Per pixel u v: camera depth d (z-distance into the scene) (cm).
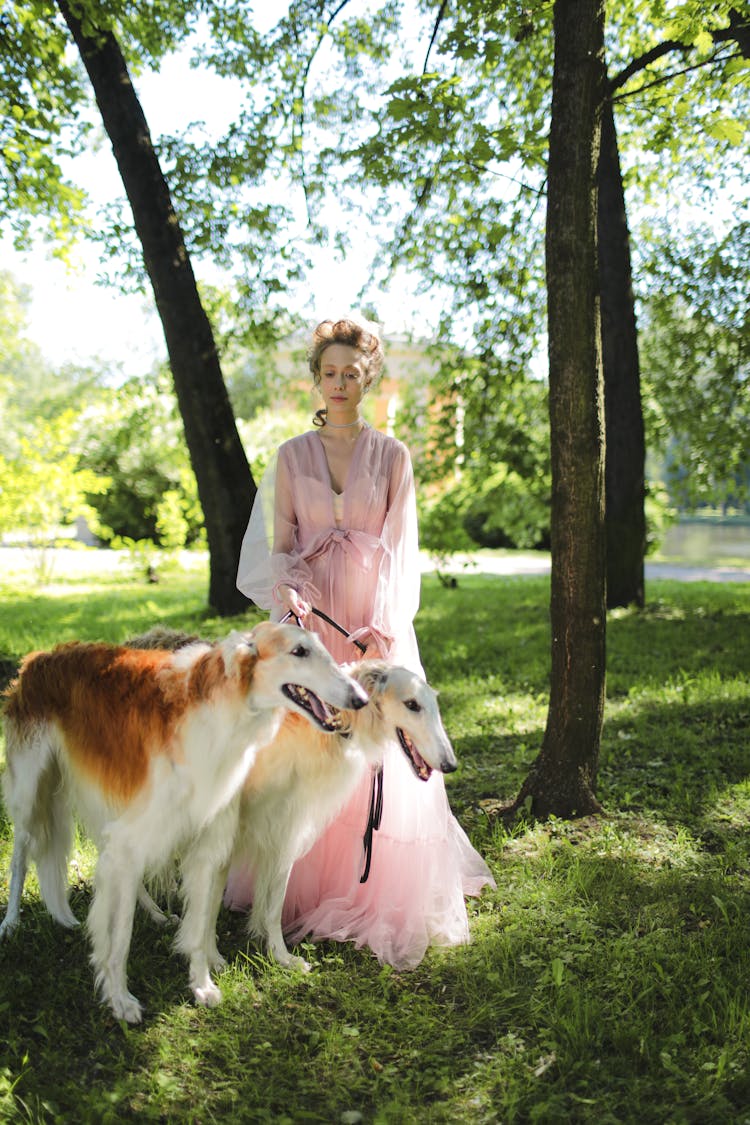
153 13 873
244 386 2403
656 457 1563
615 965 331
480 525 2750
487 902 391
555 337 454
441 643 970
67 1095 264
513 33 544
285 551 383
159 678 317
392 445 382
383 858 367
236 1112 262
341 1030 301
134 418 1424
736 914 370
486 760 589
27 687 349
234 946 362
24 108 845
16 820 350
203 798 308
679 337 1236
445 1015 312
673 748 596
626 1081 273
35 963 336
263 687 306
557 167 445
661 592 1403
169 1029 301
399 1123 256
